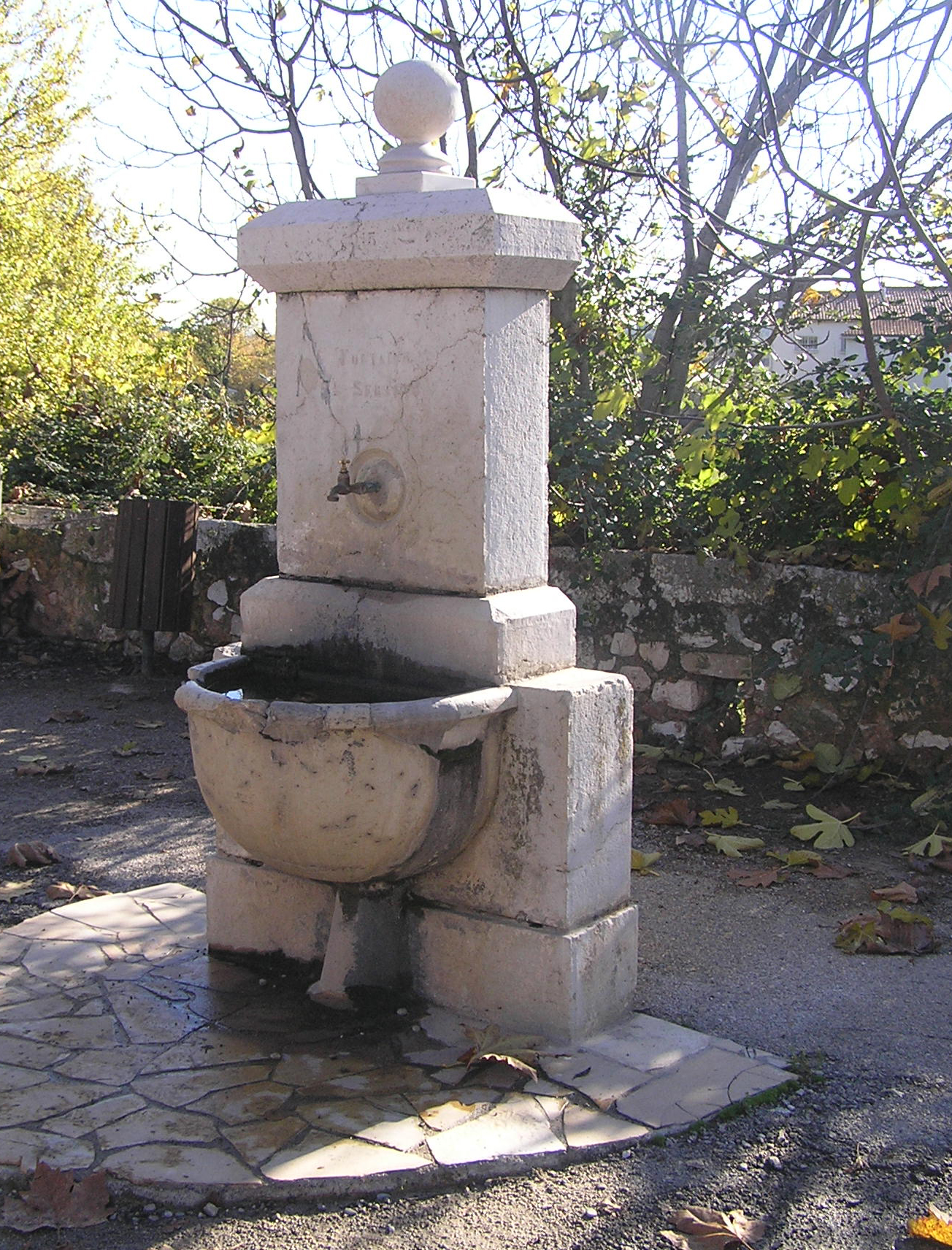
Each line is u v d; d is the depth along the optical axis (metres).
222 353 9.21
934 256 4.75
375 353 3.15
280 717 2.81
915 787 5.03
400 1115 2.69
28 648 7.50
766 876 4.23
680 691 5.58
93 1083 2.84
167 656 7.24
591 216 6.13
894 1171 2.55
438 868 3.18
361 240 3.02
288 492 3.40
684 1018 3.23
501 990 3.10
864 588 5.11
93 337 12.55
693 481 5.82
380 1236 2.35
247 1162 2.51
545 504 3.26
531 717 3.00
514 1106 2.73
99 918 3.83
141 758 5.71
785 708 5.34
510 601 3.10
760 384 6.05
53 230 14.34
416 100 3.10
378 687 3.17
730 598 5.41
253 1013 3.19
